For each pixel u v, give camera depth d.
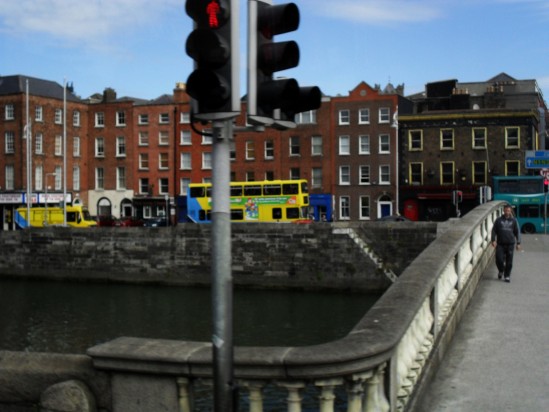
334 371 4.55
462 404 6.56
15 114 68.81
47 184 69.38
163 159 70.00
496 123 57.81
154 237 44.38
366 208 61.56
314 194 63.12
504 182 46.78
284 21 4.22
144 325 31.84
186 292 41.44
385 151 61.03
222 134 4.23
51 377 5.21
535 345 8.89
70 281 46.72
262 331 29.16
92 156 73.25
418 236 38.03
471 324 10.21
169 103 69.69
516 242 14.77
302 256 40.28
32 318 34.19
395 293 6.67
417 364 6.64
